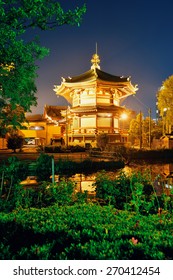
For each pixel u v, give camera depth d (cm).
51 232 484
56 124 7581
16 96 1202
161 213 697
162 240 447
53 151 5181
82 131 6303
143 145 6862
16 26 1074
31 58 1145
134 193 828
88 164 2592
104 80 6238
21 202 864
